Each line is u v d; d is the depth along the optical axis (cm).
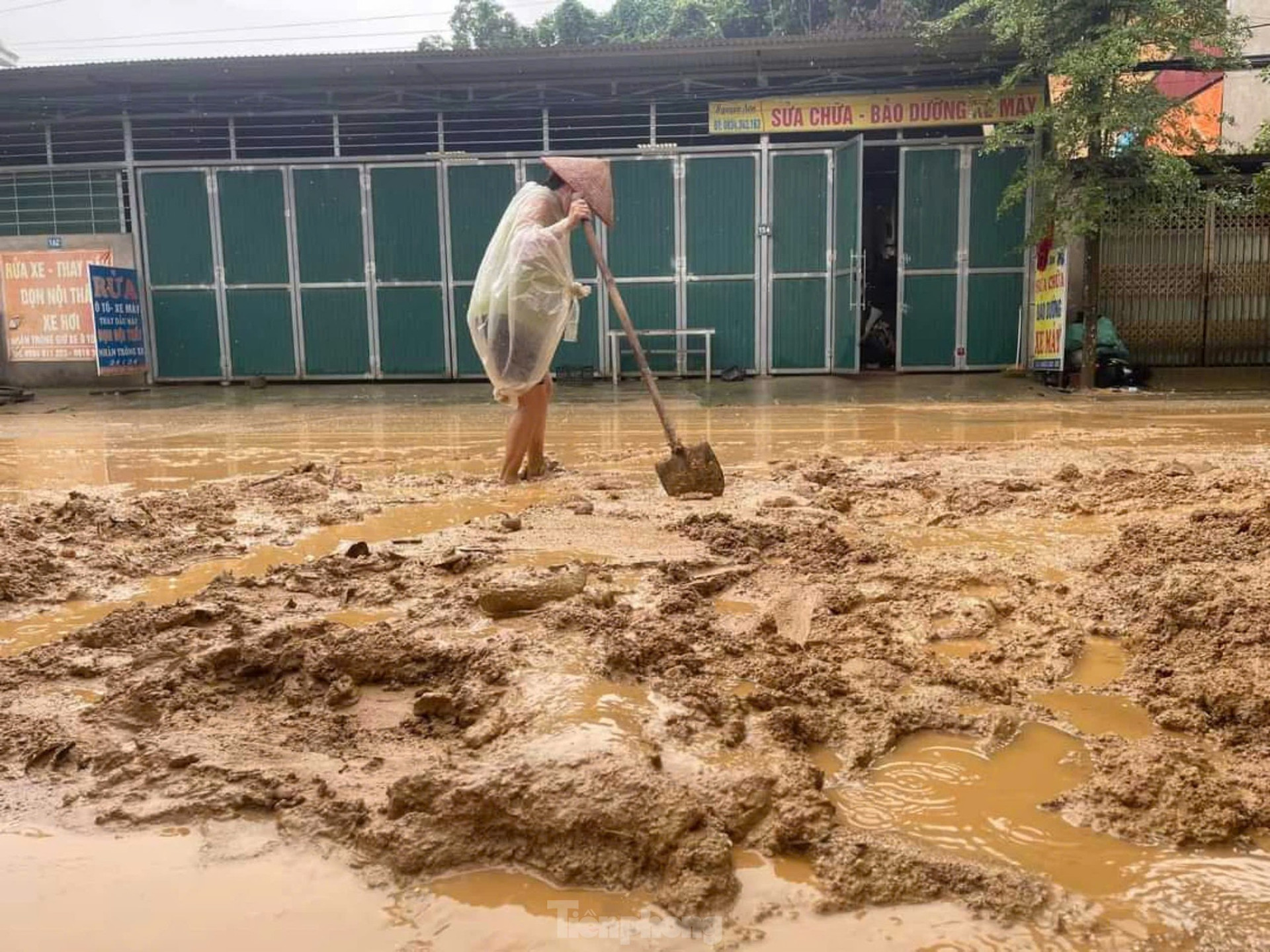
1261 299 1352
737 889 166
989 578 344
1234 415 922
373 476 613
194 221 1530
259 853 179
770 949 152
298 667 260
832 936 155
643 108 1457
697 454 511
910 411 994
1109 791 196
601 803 178
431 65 1376
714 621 300
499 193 1488
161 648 273
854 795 200
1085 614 304
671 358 1505
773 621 294
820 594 321
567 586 312
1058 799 196
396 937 155
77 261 1546
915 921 158
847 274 1418
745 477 577
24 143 1534
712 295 1488
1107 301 1367
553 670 247
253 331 1549
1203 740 222
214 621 304
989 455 661
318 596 334
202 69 1384
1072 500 471
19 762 215
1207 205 1329
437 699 234
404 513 486
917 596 325
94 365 1563
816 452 696
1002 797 198
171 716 235
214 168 1514
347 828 184
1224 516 393
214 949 152
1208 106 1680
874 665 262
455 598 316
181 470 665
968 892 165
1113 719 234
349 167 1498
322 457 713
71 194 1544
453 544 405
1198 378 1324
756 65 1381
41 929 157
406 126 1499
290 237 1523
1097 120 1142
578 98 1447
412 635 281
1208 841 180
